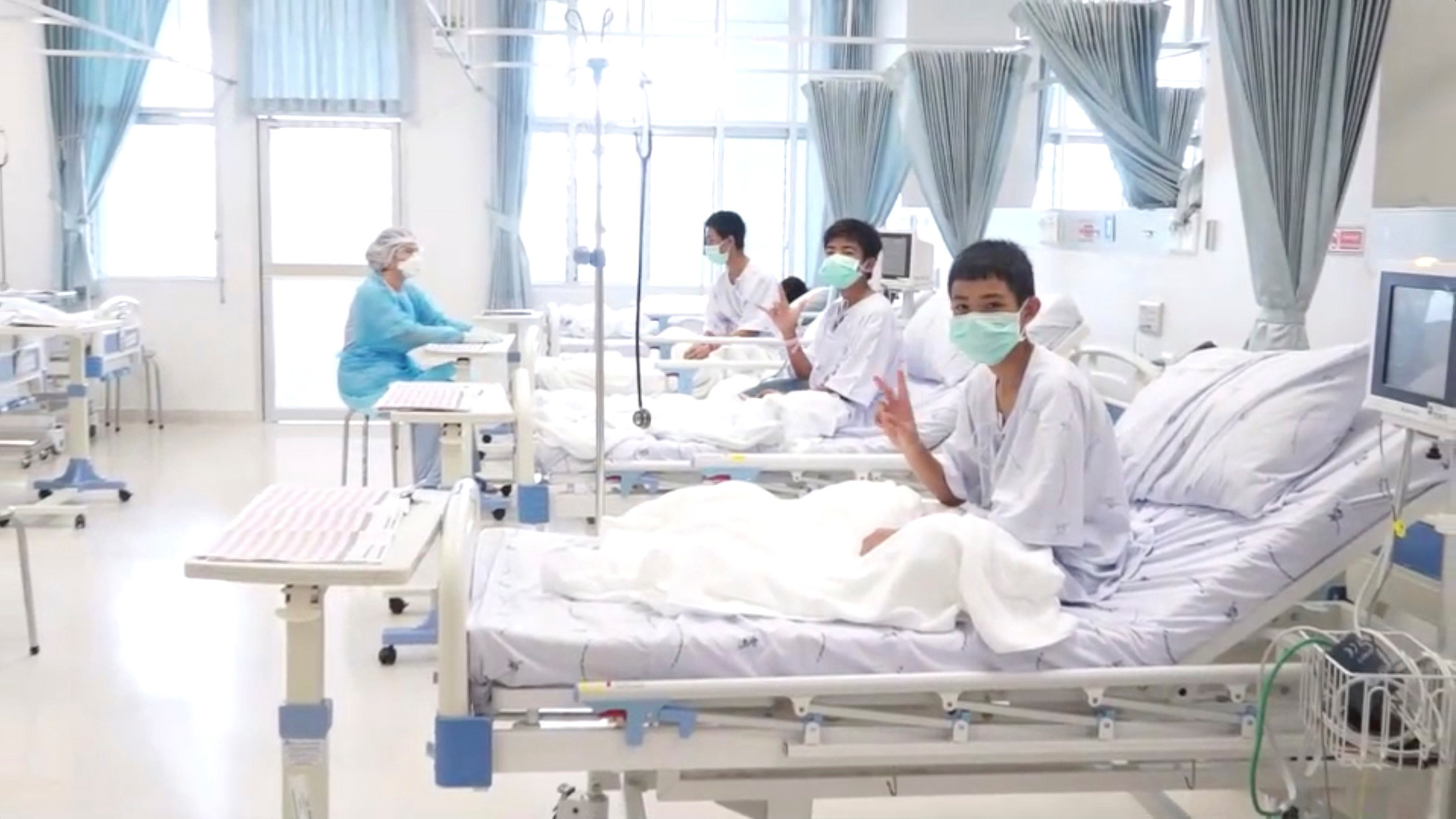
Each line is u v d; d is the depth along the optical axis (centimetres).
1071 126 535
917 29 620
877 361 385
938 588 201
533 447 328
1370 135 283
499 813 269
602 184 271
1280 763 196
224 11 730
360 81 733
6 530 499
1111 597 221
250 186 748
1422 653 188
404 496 210
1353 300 294
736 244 552
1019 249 232
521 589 211
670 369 478
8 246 725
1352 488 216
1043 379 225
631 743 187
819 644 193
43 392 628
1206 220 361
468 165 752
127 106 719
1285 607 213
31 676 342
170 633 378
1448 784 181
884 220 642
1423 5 278
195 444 696
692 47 644
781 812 199
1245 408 243
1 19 486
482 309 762
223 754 295
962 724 192
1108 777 204
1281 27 268
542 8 719
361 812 267
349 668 353
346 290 769
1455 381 179
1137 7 422
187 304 758
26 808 267
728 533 230
